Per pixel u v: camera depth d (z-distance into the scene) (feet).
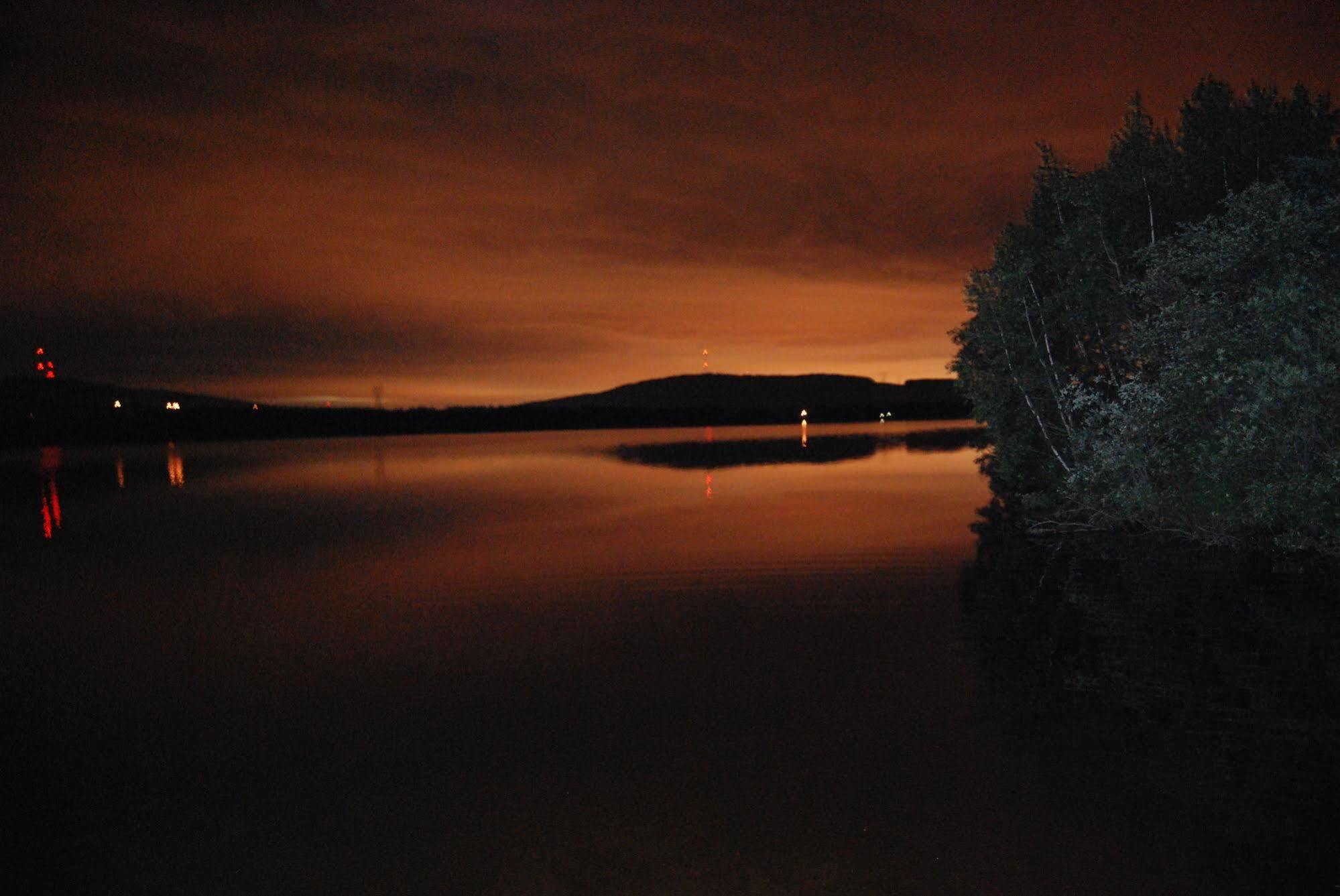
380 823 14.74
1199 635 24.63
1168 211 47.11
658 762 16.93
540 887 12.66
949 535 44.16
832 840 13.78
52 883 13.12
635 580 34.45
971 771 16.14
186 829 14.70
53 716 20.29
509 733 18.62
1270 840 13.48
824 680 21.68
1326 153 44.04
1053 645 24.20
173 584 35.94
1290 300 32.48
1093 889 12.26
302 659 24.58
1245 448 33.65
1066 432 52.54
